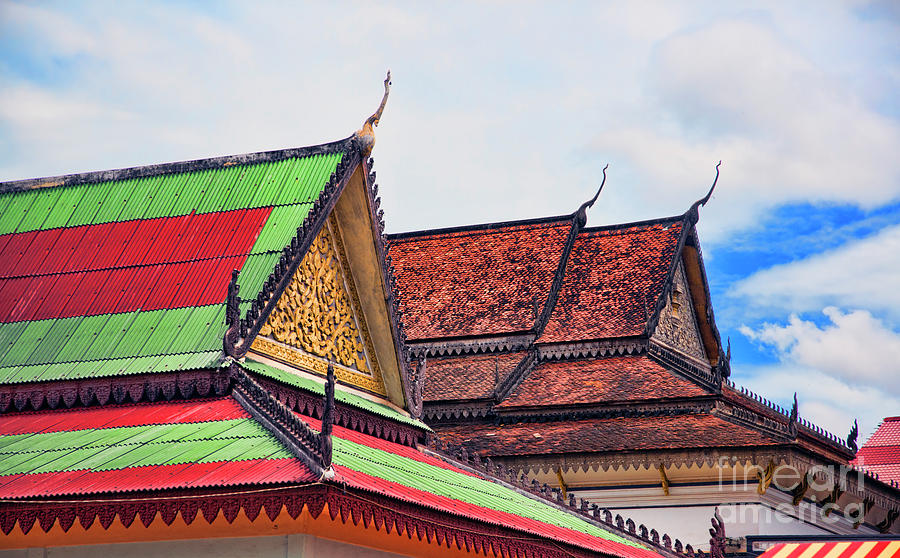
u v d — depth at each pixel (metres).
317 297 30.23
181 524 23.06
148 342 27.45
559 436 48.69
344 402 29.14
